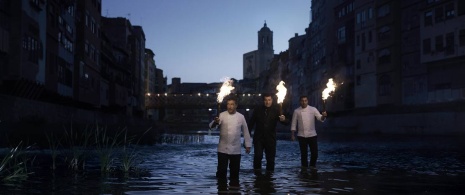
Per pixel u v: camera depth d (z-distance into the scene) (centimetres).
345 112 6594
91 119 4072
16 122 2227
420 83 4916
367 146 2542
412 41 5059
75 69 4388
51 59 3625
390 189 757
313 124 1193
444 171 1080
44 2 3381
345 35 6731
